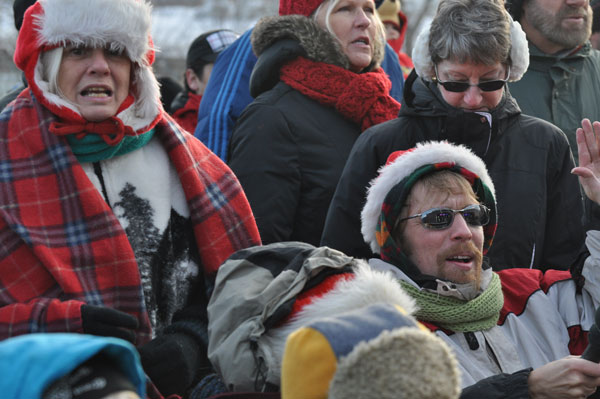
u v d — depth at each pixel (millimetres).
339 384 3652
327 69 9641
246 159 9172
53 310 6336
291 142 9227
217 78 11727
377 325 3979
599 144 7445
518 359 6855
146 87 7352
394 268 6977
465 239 6871
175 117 14219
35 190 6855
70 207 6863
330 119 9500
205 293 7430
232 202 7688
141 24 7164
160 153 7531
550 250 8625
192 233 7480
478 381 6457
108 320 6277
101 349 3639
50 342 3568
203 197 7484
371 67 10266
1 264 6664
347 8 9992
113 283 6816
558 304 7324
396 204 7016
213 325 6066
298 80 9555
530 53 10195
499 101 8516
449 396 3633
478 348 6797
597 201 7352
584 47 10305
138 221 7172
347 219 8391
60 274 6617
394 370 3586
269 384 5641
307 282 5918
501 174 8492
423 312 6766
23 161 6918
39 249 6652
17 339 3631
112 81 7160
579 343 7137
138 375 3783
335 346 3908
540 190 8516
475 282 6934
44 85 7027
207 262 7395
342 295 5590
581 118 10133
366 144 8602
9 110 7145
